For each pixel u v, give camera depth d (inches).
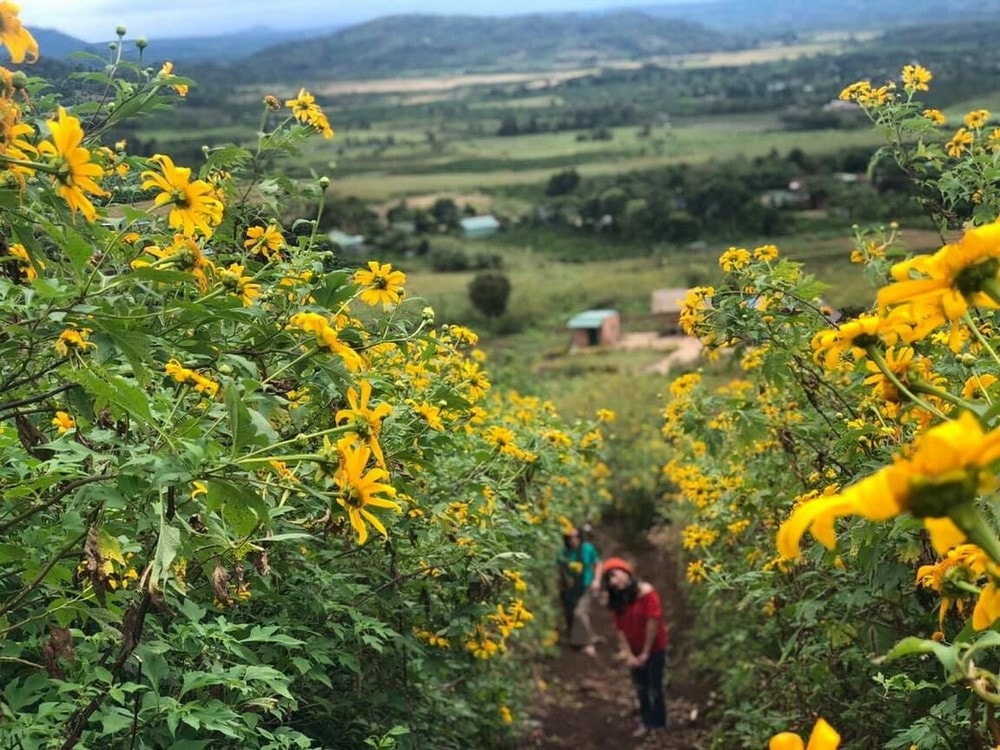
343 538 126.7
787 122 5078.7
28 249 74.0
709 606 292.7
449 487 152.5
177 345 85.7
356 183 4576.8
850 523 107.5
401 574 145.3
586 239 3245.6
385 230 3147.1
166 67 111.6
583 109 7278.5
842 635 141.3
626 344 1694.1
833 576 135.4
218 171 126.4
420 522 141.1
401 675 151.9
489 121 7652.6
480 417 159.3
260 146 130.9
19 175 73.2
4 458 87.9
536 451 173.6
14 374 79.7
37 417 94.3
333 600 129.4
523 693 279.0
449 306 2159.2
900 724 136.4
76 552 75.9
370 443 71.9
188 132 1582.2
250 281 92.1
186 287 87.7
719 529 213.5
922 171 150.3
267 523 67.7
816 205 2507.4
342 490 70.1
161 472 65.7
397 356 138.1
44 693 86.5
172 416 74.0
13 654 84.5
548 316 2121.1
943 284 53.6
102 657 86.0
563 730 293.3
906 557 111.5
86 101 115.1
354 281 120.7
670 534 483.2
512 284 2507.4
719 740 242.1
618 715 311.0
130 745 86.0
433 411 123.4
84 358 75.4
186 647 94.2
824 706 172.7
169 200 85.2
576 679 346.6
